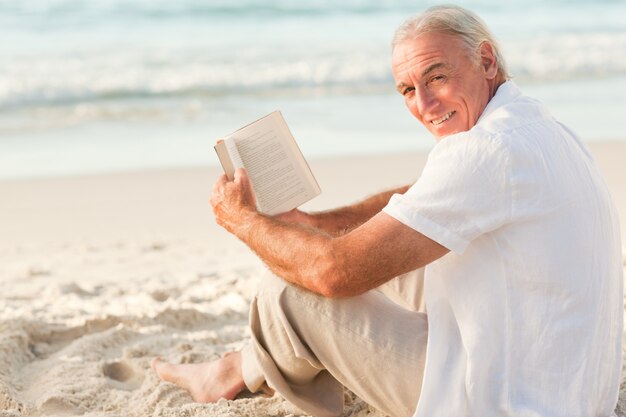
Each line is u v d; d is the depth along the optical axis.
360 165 9.48
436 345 2.83
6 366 4.20
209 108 13.71
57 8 21.98
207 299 5.40
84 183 9.05
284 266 2.95
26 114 13.34
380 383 3.06
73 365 4.21
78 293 5.68
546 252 2.70
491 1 25.05
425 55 2.91
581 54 17.38
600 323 2.80
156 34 19.94
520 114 2.79
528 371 2.73
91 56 17.36
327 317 3.05
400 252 2.73
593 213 2.81
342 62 16.69
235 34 20.20
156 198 8.49
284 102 14.07
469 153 2.68
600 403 2.89
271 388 3.61
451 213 2.68
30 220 7.80
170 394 3.72
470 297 2.78
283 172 3.25
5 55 17.28
